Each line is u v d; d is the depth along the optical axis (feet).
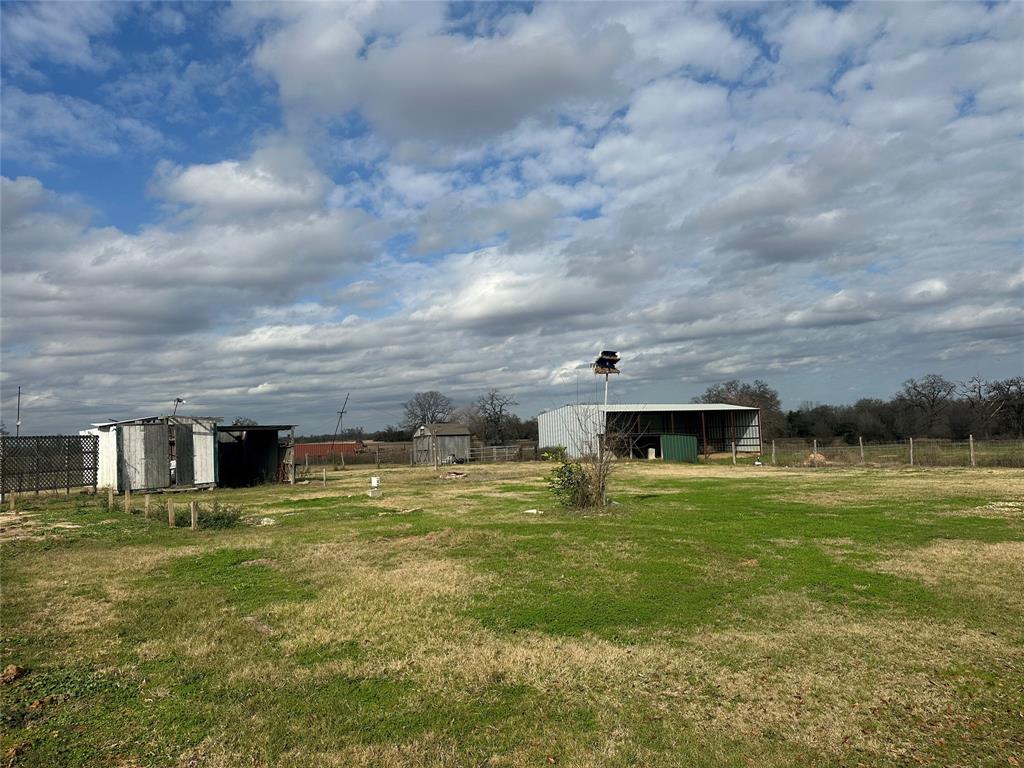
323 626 23.12
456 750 14.19
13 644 21.63
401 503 63.77
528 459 166.30
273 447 100.89
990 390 197.36
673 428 165.99
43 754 14.07
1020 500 54.19
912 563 30.96
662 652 19.99
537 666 19.06
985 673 17.97
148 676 18.67
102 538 43.83
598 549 35.14
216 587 29.27
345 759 13.82
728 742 14.48
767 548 35.09
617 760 13.70
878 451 130.62
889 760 13.61
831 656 19.45
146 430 83.76
